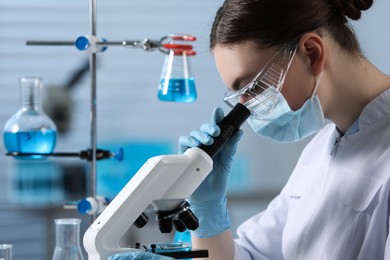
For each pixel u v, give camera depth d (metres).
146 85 5.04
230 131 2.10
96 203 2.74
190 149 2.01
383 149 2.22
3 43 4.77
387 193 2.13
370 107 2.22
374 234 2.14
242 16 2.09
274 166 5.36
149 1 4.97
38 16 4.80
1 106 4.79
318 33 2.12
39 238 4.84
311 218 2.31
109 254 1.92
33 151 2.79
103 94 4.98
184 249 2.01
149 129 5.07
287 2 2.09
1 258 2.15
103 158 2.85
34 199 4.80
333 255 2.21
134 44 2.73
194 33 5.05
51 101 4.75
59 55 4.84
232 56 2.11
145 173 1.95
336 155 2.33
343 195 2.25
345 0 2.14
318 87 2.16
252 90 2.11
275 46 2.09
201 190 2.35
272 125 2.25
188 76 2.75
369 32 5.30
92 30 2.83
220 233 2.42
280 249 2.63
